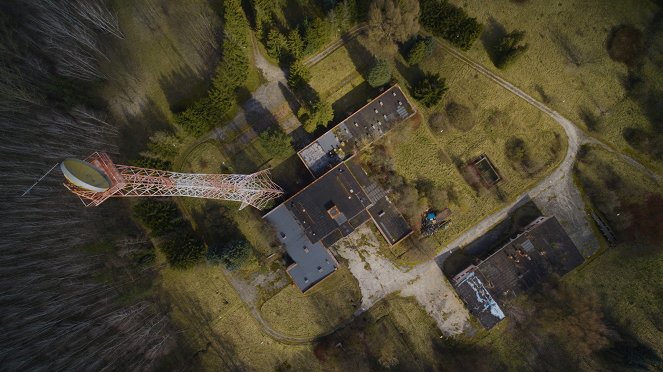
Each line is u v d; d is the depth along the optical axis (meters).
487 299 66.75
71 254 65.94
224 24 69.25
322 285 69.69
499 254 67.38
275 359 69.31
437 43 70.12
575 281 69.50
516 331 69.12
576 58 70.31
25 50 62.03
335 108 69.75
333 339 69.38
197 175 57.22
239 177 61.16
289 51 67.56
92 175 42.28
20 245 61.94
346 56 70.19
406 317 69.75
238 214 69.12
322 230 66.62
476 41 70.25
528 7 70.31
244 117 69.44
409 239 69.69
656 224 68.44
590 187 70.25
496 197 70.31
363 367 68.69
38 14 61.88
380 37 68.19
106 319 65.00
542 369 68.81
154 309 68.50
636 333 68.50
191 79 69.12
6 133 61.84
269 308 69.38
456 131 70.06
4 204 61.19
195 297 69.06
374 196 67.38
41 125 62.34
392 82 69.75
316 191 66.19
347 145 67.19
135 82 69.00
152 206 65.88
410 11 63.78
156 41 69.38
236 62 65.88
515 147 70.19
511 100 70.38
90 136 66.06
